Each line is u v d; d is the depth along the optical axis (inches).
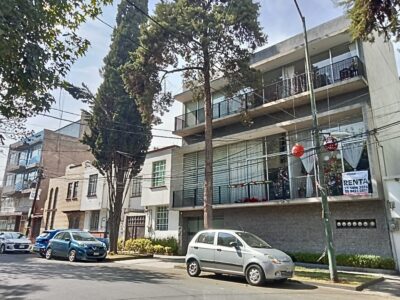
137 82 598.2
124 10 867.4
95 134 823.1
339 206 605.3
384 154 579.2
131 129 819.4
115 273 477.1
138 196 995.9
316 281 426.9
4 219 1690.5
